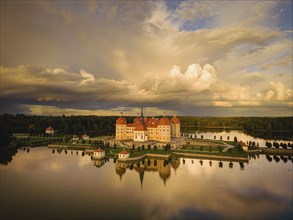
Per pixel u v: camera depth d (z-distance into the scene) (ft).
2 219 207.00
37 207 232.53
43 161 440.04
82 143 623.36
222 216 218.59
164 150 511.81
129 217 213.25
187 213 223.10
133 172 363.97
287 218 216.13
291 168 393.50
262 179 330.13
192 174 354.33
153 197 261.03
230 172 365.81
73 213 219.82
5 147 567.18
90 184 303.89
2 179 324.39
